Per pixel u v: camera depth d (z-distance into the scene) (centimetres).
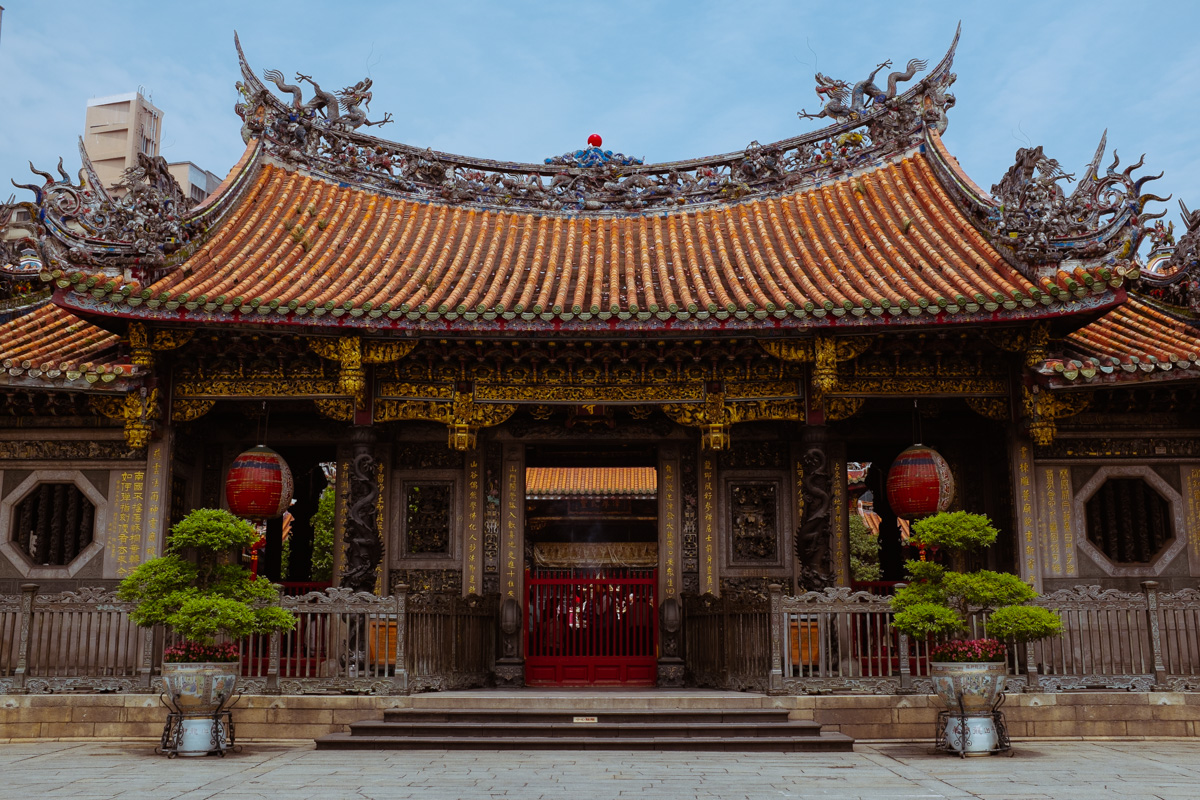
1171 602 1638
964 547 1505
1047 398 1791
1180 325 1973
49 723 1600
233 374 1895
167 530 1856
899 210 2122
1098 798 1078
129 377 1780
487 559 2098
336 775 1227
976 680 1429
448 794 1091
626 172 2372
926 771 1271
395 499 2117
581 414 2041
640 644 2086
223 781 1184
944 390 1869
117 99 4134
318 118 2325
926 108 2258
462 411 1903
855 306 1694
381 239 2139
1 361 1722
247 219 2098
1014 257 1825
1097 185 1809
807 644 1780
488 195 2350
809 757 1398
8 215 2078
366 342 1834
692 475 2134
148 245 1770
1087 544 1845
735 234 2173
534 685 2050
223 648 1480
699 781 1184
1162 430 1883
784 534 2084
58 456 1883
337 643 1634
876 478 2477
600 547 3158
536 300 1858
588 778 1202
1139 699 1603
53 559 1862
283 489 1850
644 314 1734
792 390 1884
